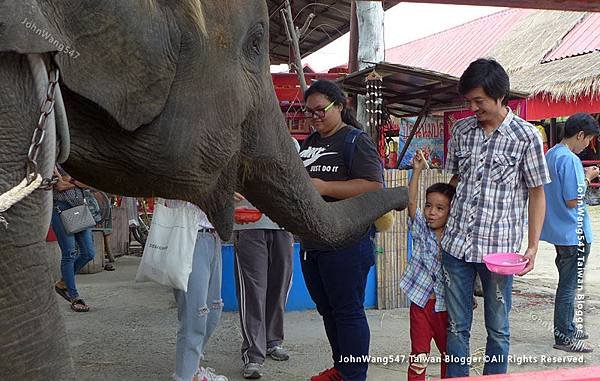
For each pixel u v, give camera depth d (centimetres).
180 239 396
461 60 2272
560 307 539
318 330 605
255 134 251
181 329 427
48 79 171
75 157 211
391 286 684
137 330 605
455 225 385
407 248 688
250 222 468
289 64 1096
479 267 379
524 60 1895
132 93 200
